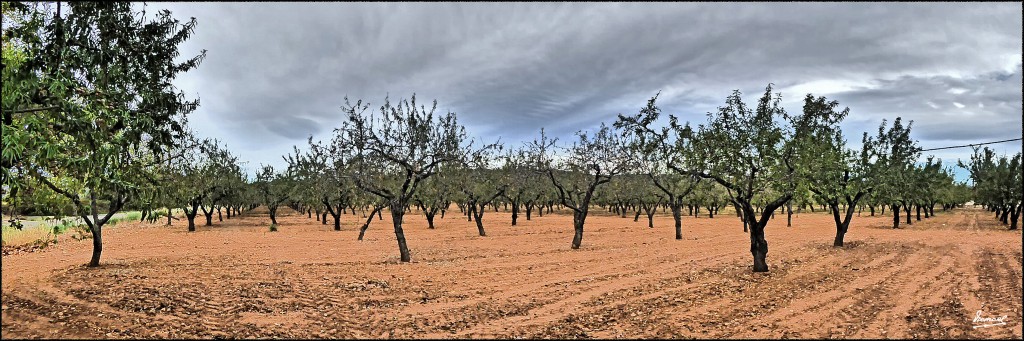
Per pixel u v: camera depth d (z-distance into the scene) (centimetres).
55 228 1260
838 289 1148
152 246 2109
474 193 2866
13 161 728
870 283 1220
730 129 1402
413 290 1127
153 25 867
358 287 1143
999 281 1220
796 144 1392
